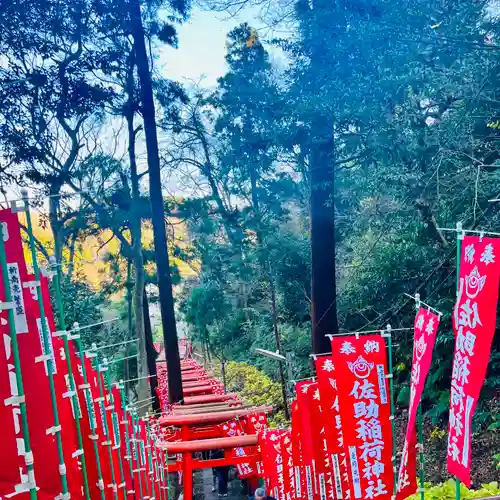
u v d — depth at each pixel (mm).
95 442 4531
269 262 15266
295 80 7262
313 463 6035
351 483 5297
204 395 14859
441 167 8297
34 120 13664
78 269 17750
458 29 6844
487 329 3473
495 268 3412
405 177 7891
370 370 5398
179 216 17594
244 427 10961
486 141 7840
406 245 9867
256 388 16422
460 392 3840
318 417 5969
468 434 3693
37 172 13742
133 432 6547
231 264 17938
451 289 9422
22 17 12344
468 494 5777
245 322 21156
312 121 7613
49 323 3654
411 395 4684
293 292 16156
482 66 6793
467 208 8352
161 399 16172
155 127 14930
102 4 13477
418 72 6801
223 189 20109
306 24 7078
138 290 15383
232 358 22344
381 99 6824
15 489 2895
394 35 6492
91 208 15570
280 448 7441
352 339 5441
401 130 7102
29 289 3219
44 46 12922
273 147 8430
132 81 15203
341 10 6668
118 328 19453
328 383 5770
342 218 12234
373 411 5359
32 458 2949
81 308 14531
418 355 4547
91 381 4906
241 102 8344
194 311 20609
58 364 3752
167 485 9789
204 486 12016
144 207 15539
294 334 16156
